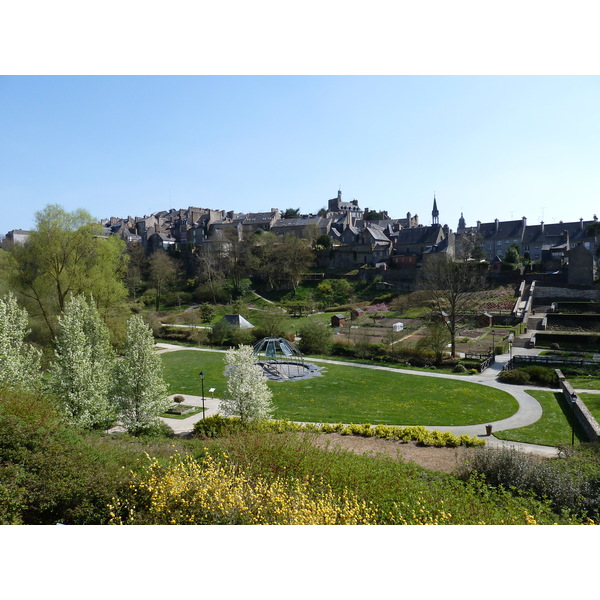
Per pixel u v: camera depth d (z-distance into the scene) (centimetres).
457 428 2606
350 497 1244
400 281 8638
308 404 3122
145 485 1112
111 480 1133
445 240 8906
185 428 2645
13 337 2294
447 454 2089
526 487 1501
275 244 9762
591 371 3959
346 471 1433
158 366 2362
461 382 3772
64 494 1055
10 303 2433
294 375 3991
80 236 4403
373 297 8288
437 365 4459
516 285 7600
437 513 1154
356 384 3700
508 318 6184
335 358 4866
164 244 11531
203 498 1024
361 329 6231
